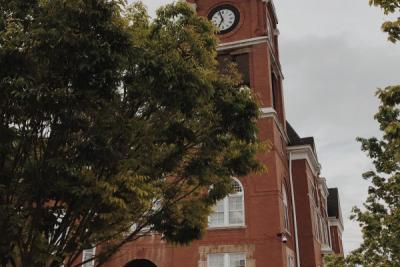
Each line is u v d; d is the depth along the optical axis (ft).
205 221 39.68
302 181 97.91
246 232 76.48
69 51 25.49
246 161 37.19
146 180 32.32
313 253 93.09
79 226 30.76
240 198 79.46
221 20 93.45
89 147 26.37
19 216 25.90
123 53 27.17
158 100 29.76
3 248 26.20
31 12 27.76
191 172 35.01
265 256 74.33
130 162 29.35
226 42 91.25
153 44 32.68
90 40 25.84
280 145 89.71
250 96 36.17
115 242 47.39
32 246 27.27
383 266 54.08
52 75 25.68
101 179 28.27
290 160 98.43
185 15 37.22
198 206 38.75
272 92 91.56
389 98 30.42
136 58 28.12
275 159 80.12
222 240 77.00
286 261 76.64
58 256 28.89
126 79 29.30
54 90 25.14
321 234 116.47
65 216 29.48
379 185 59.47
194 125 33.96
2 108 26.22
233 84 37.19
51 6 26.94
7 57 25.03
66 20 26.27
